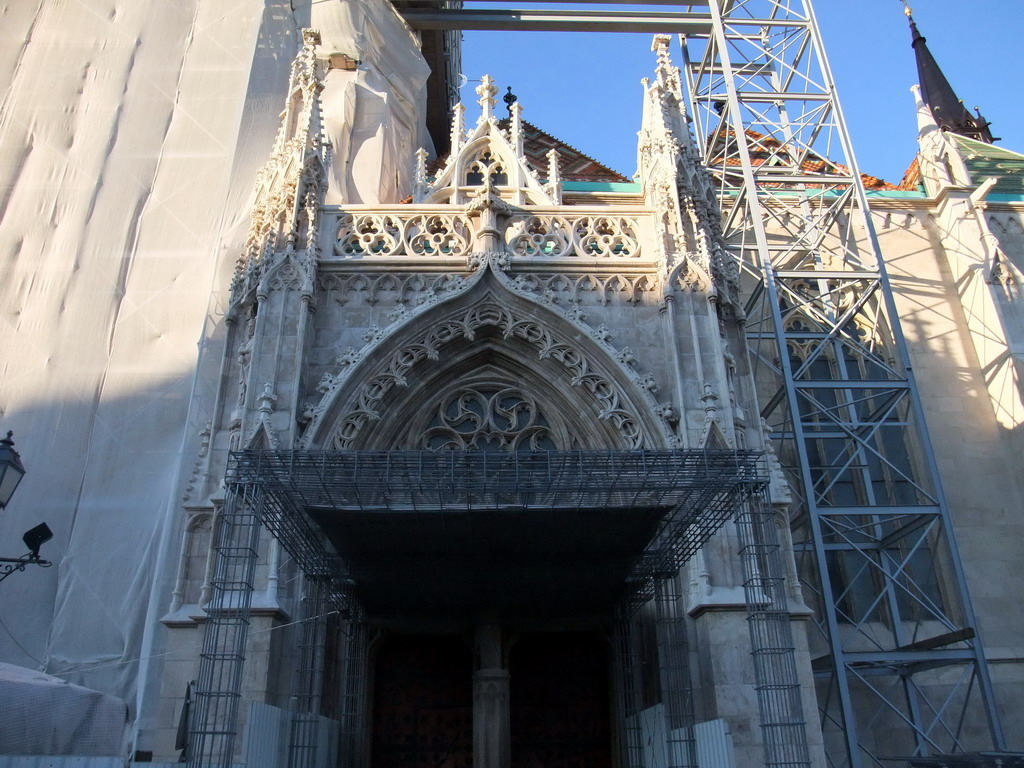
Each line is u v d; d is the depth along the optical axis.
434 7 31.73
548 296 17.75
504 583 15.49
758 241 21.59
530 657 17.95
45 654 16.91
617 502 12.87
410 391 17.50
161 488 18.48
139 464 18.77
